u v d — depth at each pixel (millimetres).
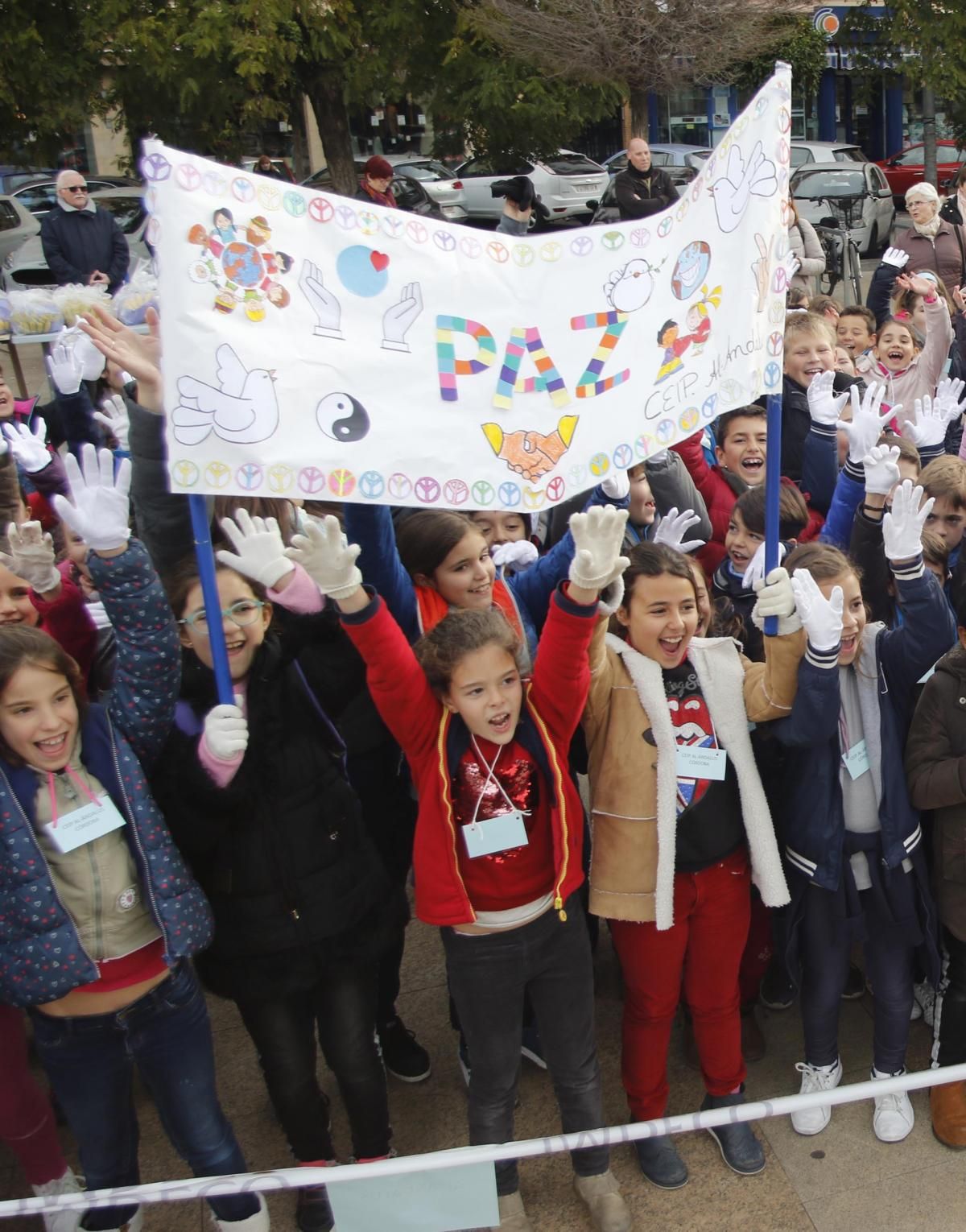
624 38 12266
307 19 12258
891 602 3535
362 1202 2379
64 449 5617
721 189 2605
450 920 2646
